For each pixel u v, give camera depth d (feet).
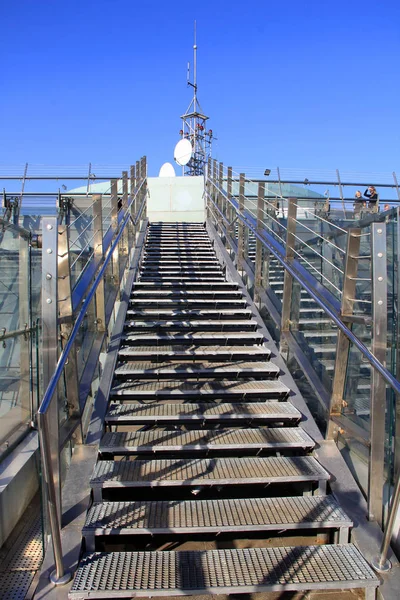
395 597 7.91
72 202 31.53
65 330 10.75
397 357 9.72
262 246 21.06
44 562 8.33
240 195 26.96
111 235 19.25
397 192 34.63
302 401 13.58
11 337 10.85
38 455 11.28
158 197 44.80
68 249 10.55
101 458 11.32
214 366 15.28
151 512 9.32
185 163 58.18
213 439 11.44
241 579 7.98
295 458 10.94
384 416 9.37
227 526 8.89
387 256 10.34
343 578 8.05
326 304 12.06
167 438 11.46
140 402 14.07
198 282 24.20
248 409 12.82
